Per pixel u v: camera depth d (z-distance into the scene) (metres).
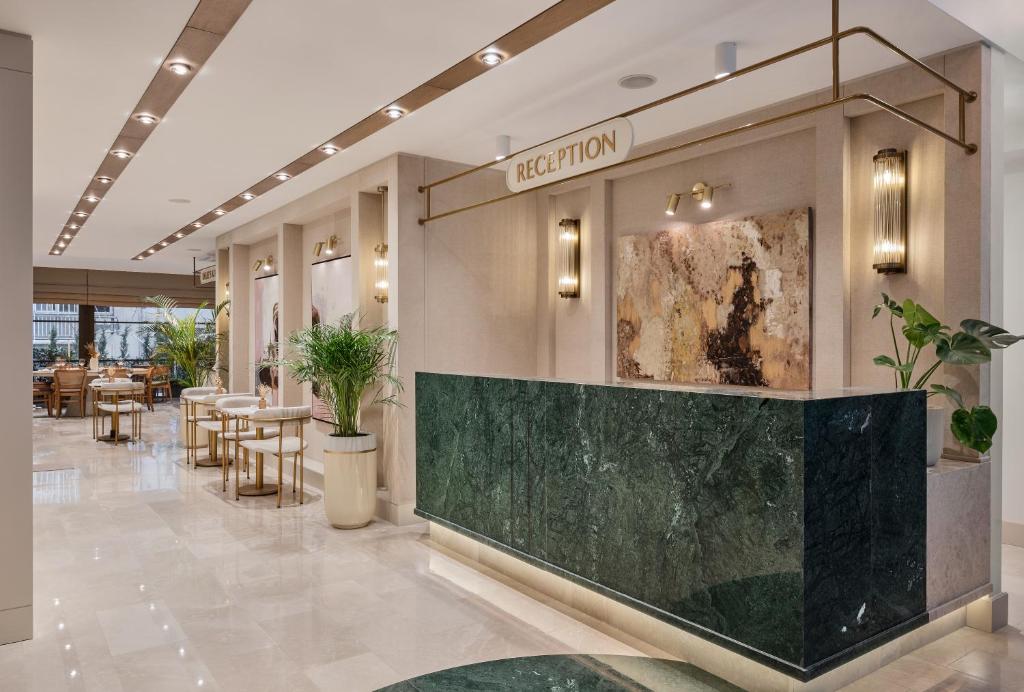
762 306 4.88
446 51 3.95
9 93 3.67
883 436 3.09
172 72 4.24
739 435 3.01
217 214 8.87
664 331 5.58
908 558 3.23
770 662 2.87
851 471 2.95
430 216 6.17
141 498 6.94
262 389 7.41
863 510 3.01
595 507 3.76
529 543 4.25
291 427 8.69
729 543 3.05
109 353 16.72
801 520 2.77
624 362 5.92
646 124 5.20
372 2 3.40
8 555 3.66
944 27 3.64
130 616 4.02
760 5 3.42
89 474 8.12
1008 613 4.05
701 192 5.17
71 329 16.38
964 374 3.89
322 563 4.98
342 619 4.00
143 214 8.87
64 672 3.35
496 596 4.39
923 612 3.34
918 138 4.15
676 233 5.48
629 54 3.99
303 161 6.28
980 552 3.83
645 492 3.45
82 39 3.78
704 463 3.16
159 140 5.63
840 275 4.41
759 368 4.90
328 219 7.94
